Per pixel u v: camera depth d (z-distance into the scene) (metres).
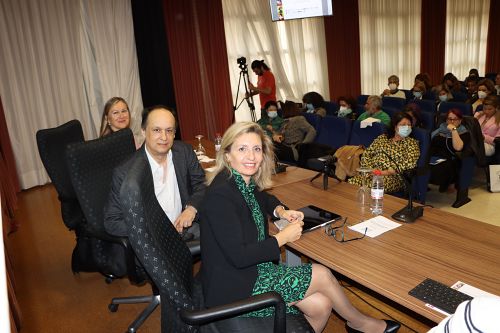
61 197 2.39
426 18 8.95
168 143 2.13
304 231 1.79
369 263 1.50
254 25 6.75
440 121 4.15
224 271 1.47
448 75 7.15
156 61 5.83
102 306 2.49
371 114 4.51
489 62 10.57
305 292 1.55
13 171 4.74
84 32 5.23
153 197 1.54
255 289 1.50
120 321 2.33
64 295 2.64
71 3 5.10
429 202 3.94
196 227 2.32
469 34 10.18
